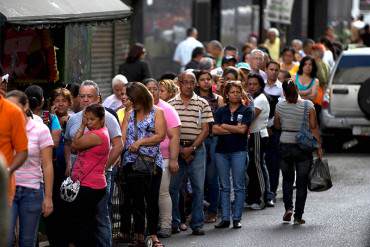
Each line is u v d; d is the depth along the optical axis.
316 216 22.42
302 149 21.41
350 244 19.16
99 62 38.16
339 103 35.47
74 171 16.22
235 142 20.91
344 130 35.47
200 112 20.23
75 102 18.80
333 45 45.00
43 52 21.80
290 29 54.66
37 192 14.73
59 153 17.12
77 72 23.42
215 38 46.41
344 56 35.72
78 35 23.39
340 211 23.05
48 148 14.82
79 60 23.50
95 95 17.09
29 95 15.60
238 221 21.08
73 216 16.59
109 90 39.31
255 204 23.62
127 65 30.84
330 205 23.92
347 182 27.91
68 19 20.11
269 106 23.64
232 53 31.06
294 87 21.44
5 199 7.53
